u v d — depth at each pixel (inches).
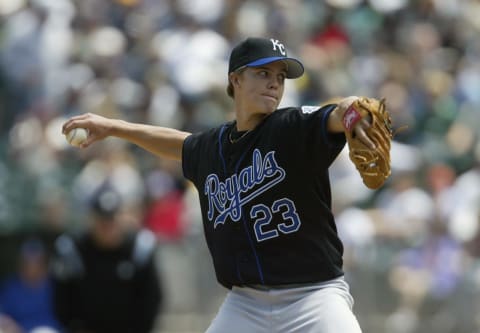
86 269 1170.6
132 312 1184.2
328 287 647.8
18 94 1756.9
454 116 1839.3
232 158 666.8
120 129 731.4
